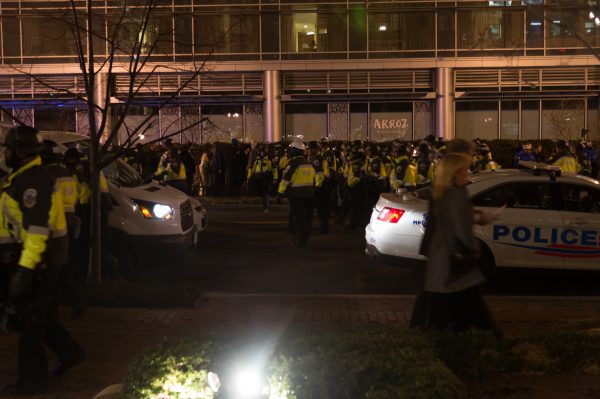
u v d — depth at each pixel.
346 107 32.59
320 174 15.64
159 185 11.59
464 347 5.25
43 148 5.63
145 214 10.67
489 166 17.00
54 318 5.93
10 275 5.68
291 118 32.62
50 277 5.67
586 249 10.27
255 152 24.14
